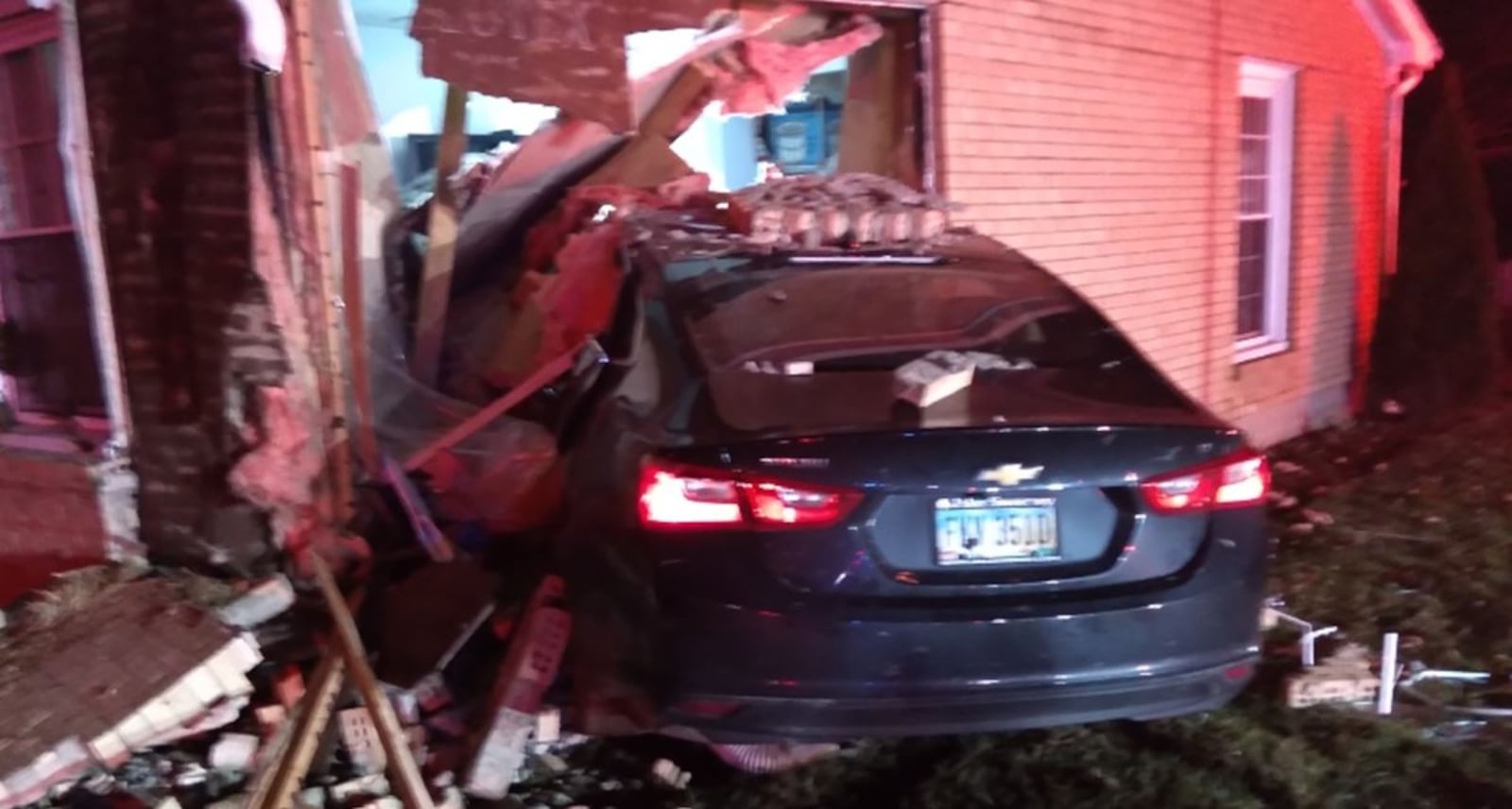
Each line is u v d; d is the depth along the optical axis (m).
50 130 5.27
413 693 3.99
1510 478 7.84
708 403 3.51
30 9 5.08
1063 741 4.13
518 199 6.41
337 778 3.79
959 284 4.37
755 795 3.83
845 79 7.38
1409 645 5.04
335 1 4.99
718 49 6.59
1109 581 3.39
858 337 3.93
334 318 4.87
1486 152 16.56
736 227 4.80
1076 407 3.59
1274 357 10.05
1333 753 4.13
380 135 5.58
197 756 3.99
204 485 4.98
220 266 4.80
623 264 4.73
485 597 4.20
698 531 3.26
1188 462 3.46
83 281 5.27
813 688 3.24
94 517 5.14
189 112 4.77
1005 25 7.08
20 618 4.57
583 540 3.69
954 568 3.31
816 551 3.23
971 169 6.93
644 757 4.04
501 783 3.70
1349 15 10.60
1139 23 8.14
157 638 4.20
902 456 3.24
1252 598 3.58
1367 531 6.66
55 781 3.69
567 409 4.41
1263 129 10.12
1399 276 10.81
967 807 3.75
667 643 3.29
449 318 6.18
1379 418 10.91
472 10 5.20
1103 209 8.02
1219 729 4.21
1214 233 9.19
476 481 4.97
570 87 5.38
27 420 5.61
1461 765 4.06
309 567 4.79
